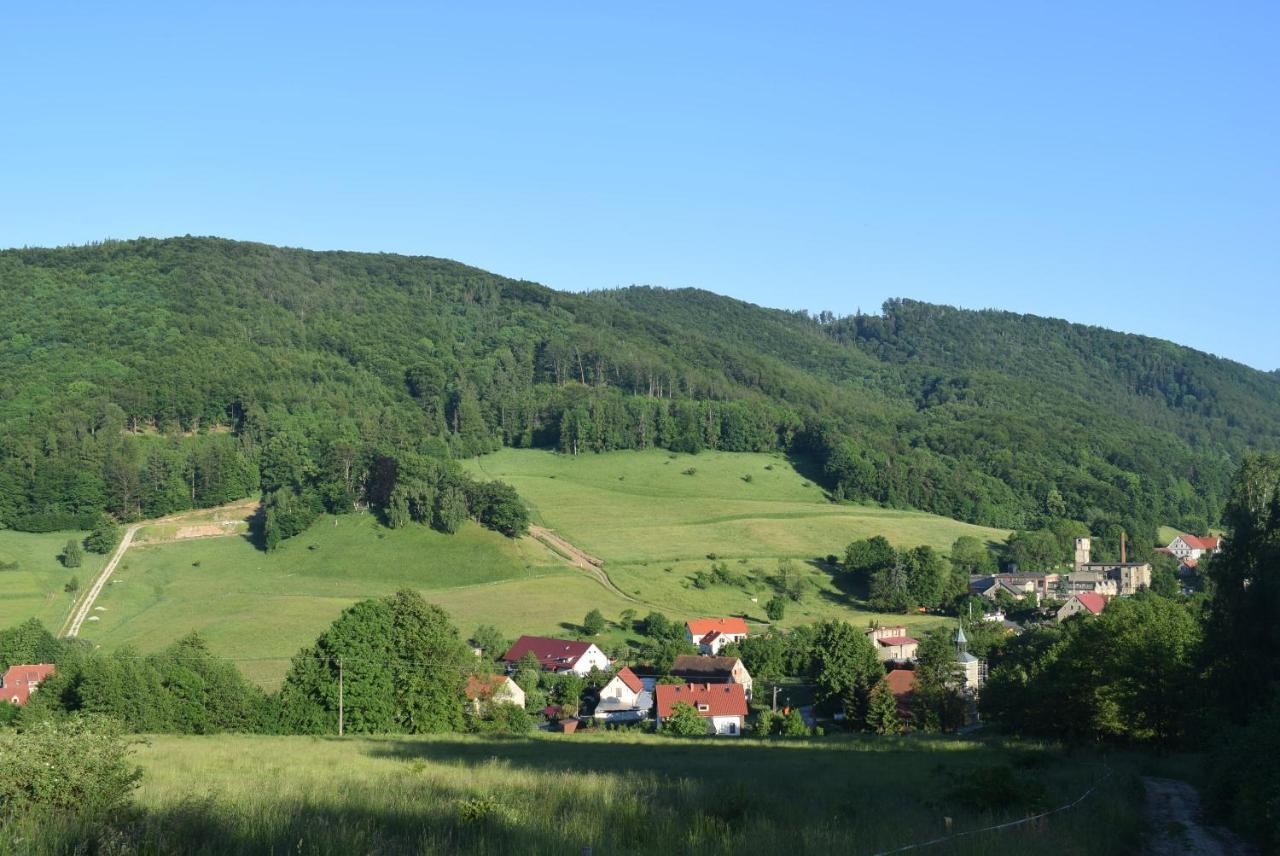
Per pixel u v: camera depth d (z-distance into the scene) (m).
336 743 45.50
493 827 16.30
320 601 130.12
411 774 27.09
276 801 17.84
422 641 65.81
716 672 106.00
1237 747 24.69
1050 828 19.44
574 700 97.62
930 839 17.44
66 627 118.25
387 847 14.42
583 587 145.25
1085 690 53.16
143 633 114.56
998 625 132.88
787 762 40.66
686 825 17.56
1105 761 40.06
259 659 103.31
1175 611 55.22
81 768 15.47
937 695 78.75
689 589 147.75
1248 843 21.25
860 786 29.09
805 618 140.12
